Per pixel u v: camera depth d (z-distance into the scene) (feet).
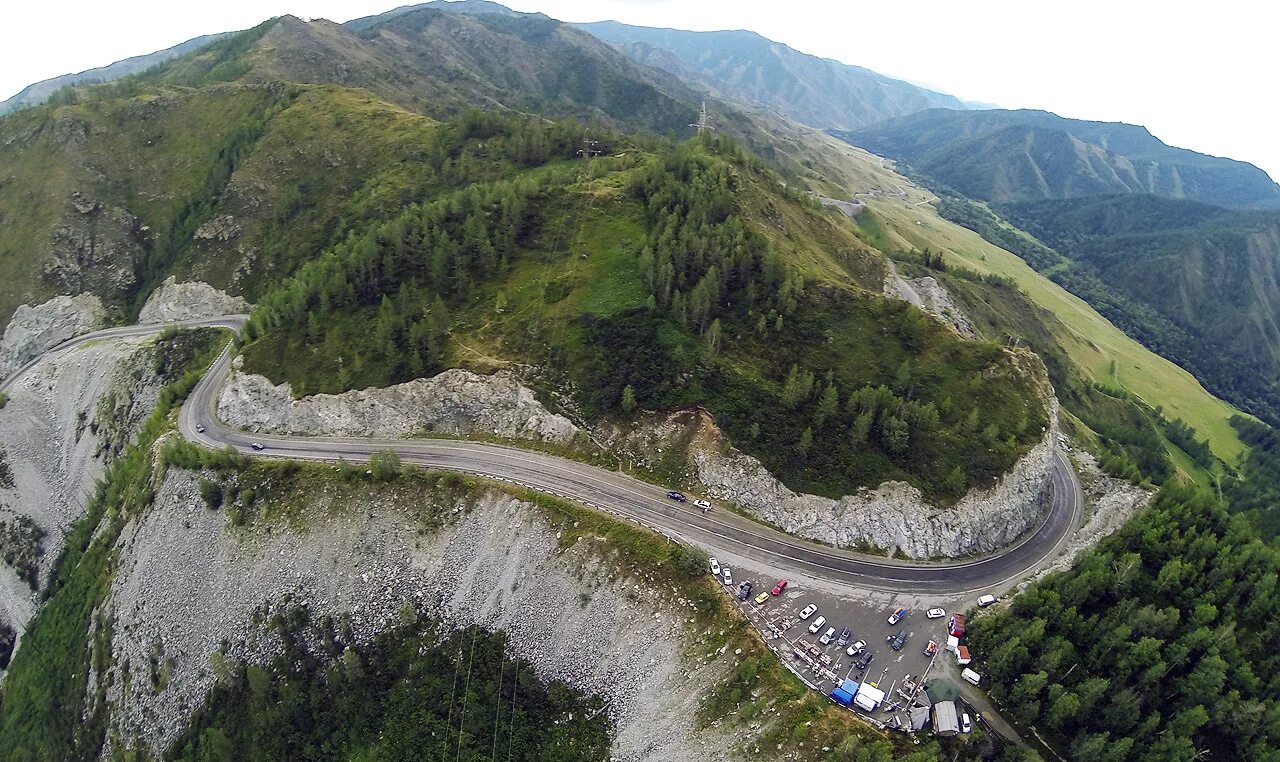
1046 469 370.53
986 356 386.93
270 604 352.08
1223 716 243.81
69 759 372.99
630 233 473.26
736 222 456.86
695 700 275.18
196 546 379.35
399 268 470.80
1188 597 287.89
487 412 404.16
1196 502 339.36
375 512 360.28
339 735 319.06
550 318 424.87
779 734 251.60
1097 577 291.38
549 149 636.48
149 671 364.99
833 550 332.60
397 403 414.41
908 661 278.67
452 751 301.43
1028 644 269.23
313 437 420.77
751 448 357.00
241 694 339.98
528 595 326.24
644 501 353.51
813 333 396.98
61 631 417.69
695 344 396.16
